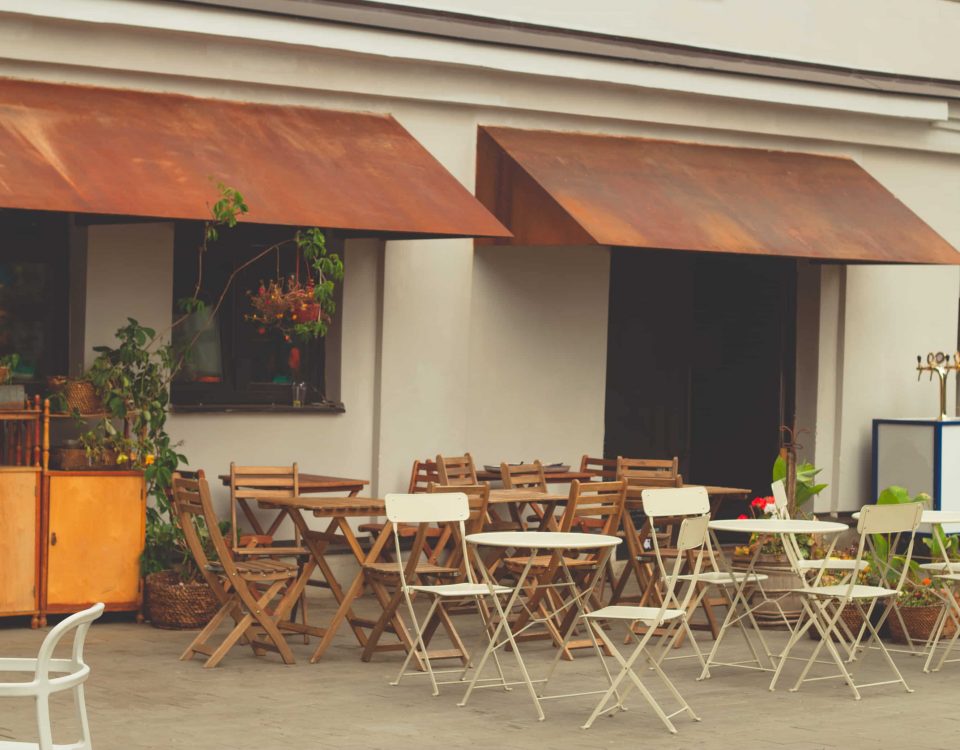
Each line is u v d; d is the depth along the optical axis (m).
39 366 11.74
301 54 12.32
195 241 12.31
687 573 12.29
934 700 9.06
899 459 15.75
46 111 10.90
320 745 7.53
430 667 9.15
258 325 12.66
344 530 9.97
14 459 11.02
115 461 11.02
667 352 15.81
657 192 13.52
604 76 13.80
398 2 12.93
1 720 7.93
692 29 14.93
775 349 16.11
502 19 13.54
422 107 13.09
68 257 11.81
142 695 8.62
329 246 12.92
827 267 15.94
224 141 11.47
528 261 14.04
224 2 11.77
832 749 7.71
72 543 10.70
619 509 10.72
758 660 9.96
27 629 10.58
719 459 16.16
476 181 13.41
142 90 11.68
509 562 10.48
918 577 11.14
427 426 13.34
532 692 8.34
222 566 9.75
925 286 16.59
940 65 16.91
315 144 11.95
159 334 12.02
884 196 15.27
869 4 16.25
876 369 16.27
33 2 11.00
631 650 10.52
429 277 13.33
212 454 12.27
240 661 9.70
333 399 12.98
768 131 15.12
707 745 7.74
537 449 14.15
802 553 11.38
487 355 13.83
